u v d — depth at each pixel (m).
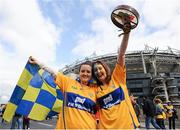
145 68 92.12
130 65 95.75
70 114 4.57
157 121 18.28
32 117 7.29
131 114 4.82
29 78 7.31
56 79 4.86
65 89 4.78
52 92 7.55
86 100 4.66
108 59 91.69
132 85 90.62
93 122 4.62
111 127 4.65
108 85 4.87
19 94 7.24
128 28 4.67
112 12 4.65
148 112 17.52
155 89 87.38
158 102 18.70
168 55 97.12
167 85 88.69
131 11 4.53
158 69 94.94
